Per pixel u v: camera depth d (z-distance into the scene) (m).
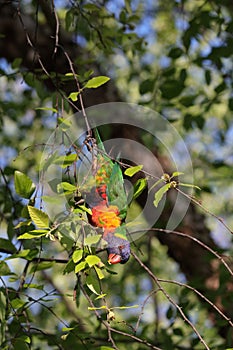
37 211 3.88
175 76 8.67
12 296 4.95
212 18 7.66
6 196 6.35
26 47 7.52
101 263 3.96
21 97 8.82
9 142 9.00
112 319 3.96
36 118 8.59
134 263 8.54
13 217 5.98
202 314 7.43
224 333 7.16
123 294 8.74
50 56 7.33
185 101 8.14
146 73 9.52
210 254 6.77
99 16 7.03
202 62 8.01
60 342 5.82
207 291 6.91
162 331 7.04
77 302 5.21
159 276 9.52
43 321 7.41
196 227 8.01
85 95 7.15
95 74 7.60
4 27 7.57
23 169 8.20
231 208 9.88
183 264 7.97
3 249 5.06
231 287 6.94
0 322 4.64
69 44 7.32
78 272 3.96
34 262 5.19
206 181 9.05
